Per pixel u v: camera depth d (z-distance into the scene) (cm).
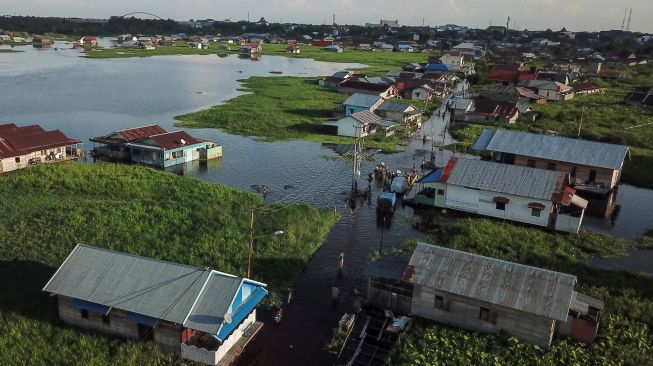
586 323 3297
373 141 9406
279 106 12094
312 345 3422
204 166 7719
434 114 12462
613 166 6756
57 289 3281
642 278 4409
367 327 3588
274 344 3409
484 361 3086
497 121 11125
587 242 5294
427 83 15250
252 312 3503
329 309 3869
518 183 5741
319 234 5212
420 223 5741
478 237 5128
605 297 3947
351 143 9138
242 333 3397
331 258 4747
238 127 10019
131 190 5969
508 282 3391
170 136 7894
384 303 3784
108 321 3288
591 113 11694
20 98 12644
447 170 6094
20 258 4262
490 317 3356
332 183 7075
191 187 6153
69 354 3105
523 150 7306
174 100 13088
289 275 4325
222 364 3098
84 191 5919
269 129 9950
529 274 3431
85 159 7825
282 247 4744
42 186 5962
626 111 11962
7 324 3356
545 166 7219
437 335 3366
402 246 5050
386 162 8188
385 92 13912
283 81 16550
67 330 3309
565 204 5453
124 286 3266
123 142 7775
